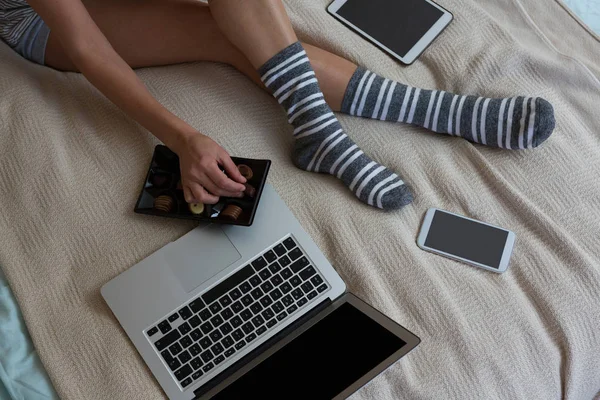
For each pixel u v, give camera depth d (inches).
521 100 44.4
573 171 45.2
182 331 40.0
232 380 38.9
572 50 51.4
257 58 44.2
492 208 44.3
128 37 47.0
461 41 49.3
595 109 48.0
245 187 41.9
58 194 43.5
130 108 42.3
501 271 42.4
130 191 44.1
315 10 50.4
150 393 39.1
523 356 40.3
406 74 49.1
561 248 42.5
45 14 41.3
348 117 47.6
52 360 39.8
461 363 39.9
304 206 44.4
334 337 39.5
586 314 41.2
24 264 42.1
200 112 46.7
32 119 44.9
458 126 45.9
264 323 40.3
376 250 42.7
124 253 42.4
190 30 47.1
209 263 41.4
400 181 44.2
